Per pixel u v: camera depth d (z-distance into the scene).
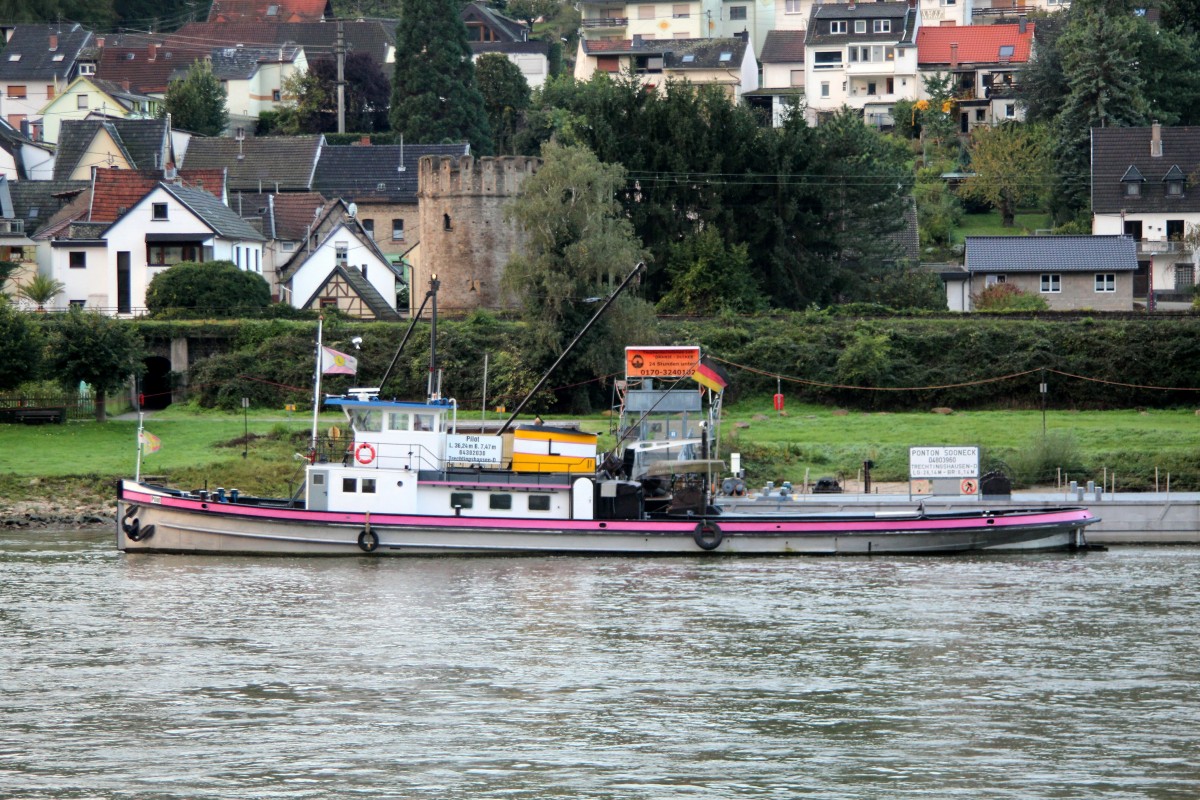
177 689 179.75
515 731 165.38
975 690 179.38
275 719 169.25
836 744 161.25
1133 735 163.75
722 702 175.25
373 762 155.50
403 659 193.25
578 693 178.88
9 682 182.38
